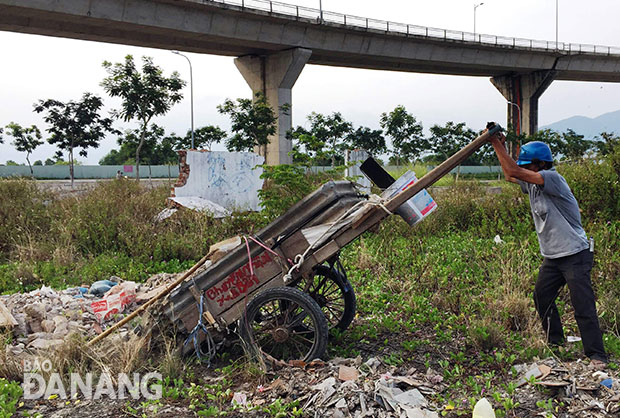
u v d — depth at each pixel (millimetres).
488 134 4297
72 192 18188
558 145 51062
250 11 40688
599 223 8672
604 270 6352
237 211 12203
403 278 7348
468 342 4844
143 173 62062
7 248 10477
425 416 3453
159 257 9508
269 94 48219
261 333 4754
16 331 5559
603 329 5031
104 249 10008
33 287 7875
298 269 4586
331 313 5578
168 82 36500
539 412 3508
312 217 4645
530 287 6238
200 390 4102
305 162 9242
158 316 4852
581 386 3715
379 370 4270
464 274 7254
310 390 3914
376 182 4781
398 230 10531
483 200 13031
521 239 8594
